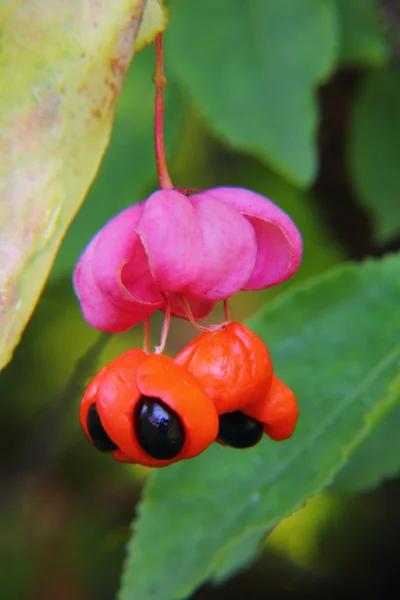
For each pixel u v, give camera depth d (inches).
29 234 4.0
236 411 4.5
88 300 4.5
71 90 4.1
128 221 4.4
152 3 4.3
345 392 5.3
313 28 5.7
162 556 5.0
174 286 4.3
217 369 4.4
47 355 8.4
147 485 5.1
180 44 5.8
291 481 5.0
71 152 4.1
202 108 5.7
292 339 5.4
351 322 5.5
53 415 8.3
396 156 6.6
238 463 5.1
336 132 7.3
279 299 5.5
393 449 5.7
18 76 4.1
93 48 4.1
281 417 4.5
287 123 5.7
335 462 5.0
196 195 4.5
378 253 7.8
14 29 4.1
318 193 7.5
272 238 4.6
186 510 5.1
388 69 6.6
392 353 5.4
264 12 5.8
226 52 5.8
